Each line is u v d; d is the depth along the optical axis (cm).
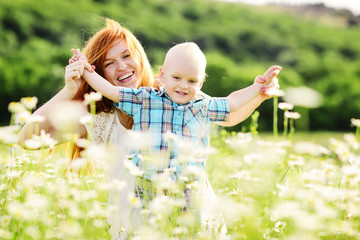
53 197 204
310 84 2245
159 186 196
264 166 234
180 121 224
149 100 226
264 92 238
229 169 344
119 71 256
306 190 200
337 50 2753
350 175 217
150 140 219
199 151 211
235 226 208
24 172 225
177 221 194
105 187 187
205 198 213
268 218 208
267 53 2598
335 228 185
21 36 1941
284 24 2945
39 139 216
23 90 1611
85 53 262
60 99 238
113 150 230
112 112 245
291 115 277
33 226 183
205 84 1798
